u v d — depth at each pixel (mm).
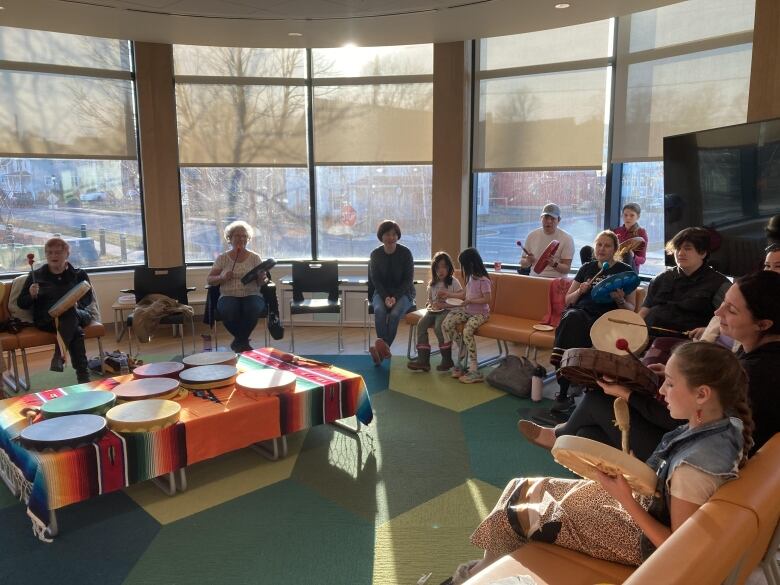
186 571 2152
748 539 1100
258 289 4953
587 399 2391
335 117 6027
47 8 4223
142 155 5660
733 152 3674
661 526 1337
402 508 2584
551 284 4176
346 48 5895
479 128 5867
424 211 6168
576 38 5355
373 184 6180
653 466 1475
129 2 4117
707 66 4680
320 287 5328
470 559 2223
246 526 2441
